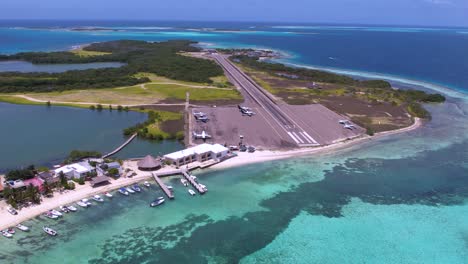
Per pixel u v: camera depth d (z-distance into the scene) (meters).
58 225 70.06
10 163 96.50
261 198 83.50
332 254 66.00
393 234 72.25
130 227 71.00
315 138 120.56
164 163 96.00
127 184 85.50
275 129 127.38
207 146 103.94
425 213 79.81
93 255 63.00
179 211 77.06
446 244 69.75
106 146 110.44
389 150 114.19
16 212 71.88
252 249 66.44
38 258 61.53
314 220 75.88
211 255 64.44
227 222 74.00
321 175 95.75
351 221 75.94
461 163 106.00
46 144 111.00
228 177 92.62
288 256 65.06
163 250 65.06
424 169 101.31
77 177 86.06
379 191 88.56
